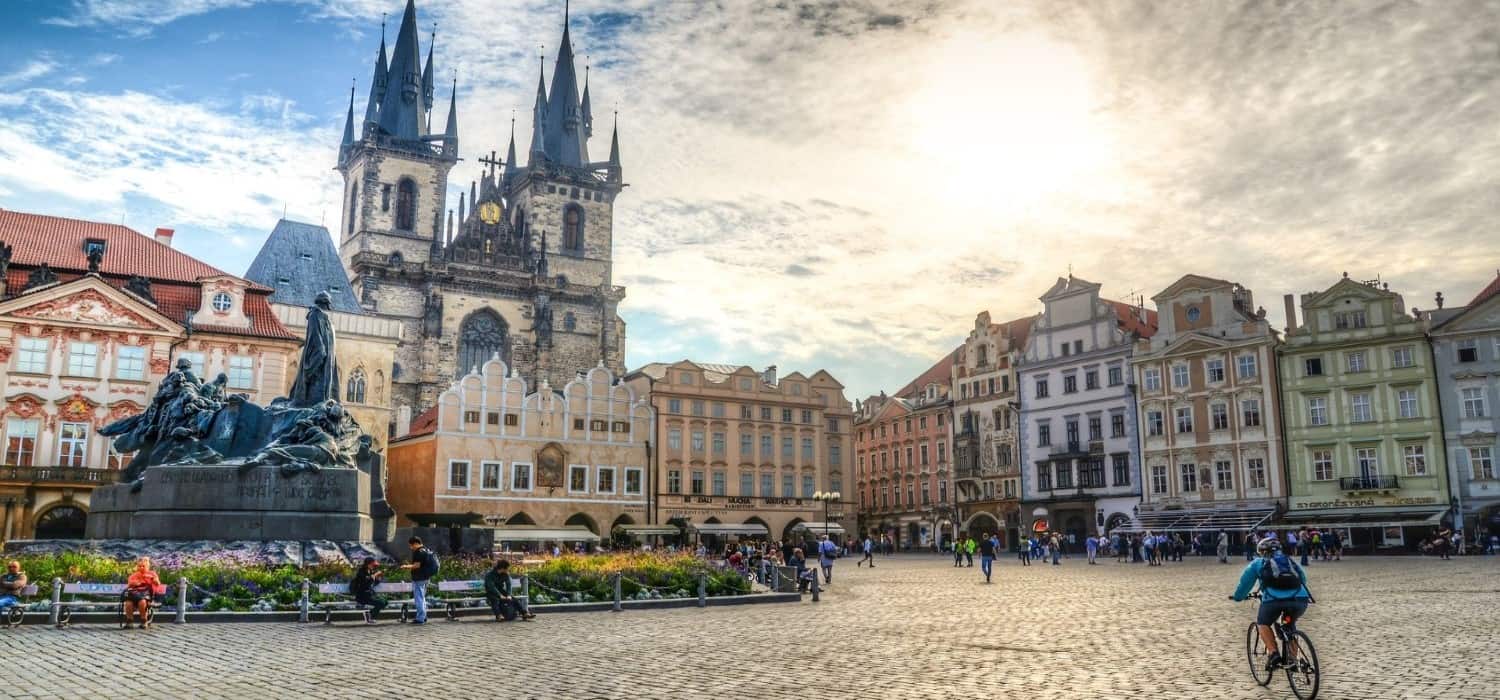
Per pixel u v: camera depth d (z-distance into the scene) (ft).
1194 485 308.40
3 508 218.79
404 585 90.53
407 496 310.24
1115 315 333.83
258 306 259.19
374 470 126.41
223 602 88.43
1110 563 240.53
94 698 50.98
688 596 113.50
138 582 81.56
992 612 102.58
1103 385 332.80
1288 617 52.29
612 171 489.67
